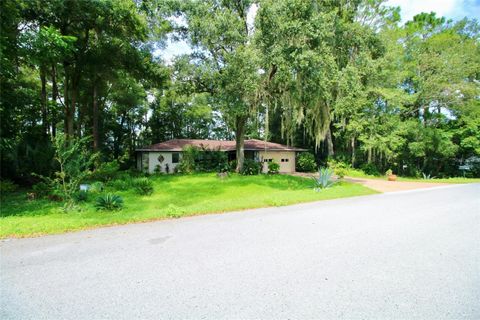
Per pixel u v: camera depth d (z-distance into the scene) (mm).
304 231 5129
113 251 3979
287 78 14078
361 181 17266
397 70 20938
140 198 10430
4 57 8711
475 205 8273
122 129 32844
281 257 3762
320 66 13312
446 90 21750
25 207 7887
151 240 4523
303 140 29188
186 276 3152
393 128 20875
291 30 12336
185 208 6973
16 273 3221
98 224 5539
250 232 5043
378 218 6309
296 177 18172
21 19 11062
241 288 2863
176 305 2535
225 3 14906
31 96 11797
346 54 19578
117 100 26312
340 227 5445
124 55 15586
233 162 21516
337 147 28141
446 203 8656
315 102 15898
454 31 24297
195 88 16906
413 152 21953
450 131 22672
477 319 2326
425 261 3645
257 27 13508
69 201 7582
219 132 39969
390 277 3148
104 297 2678
